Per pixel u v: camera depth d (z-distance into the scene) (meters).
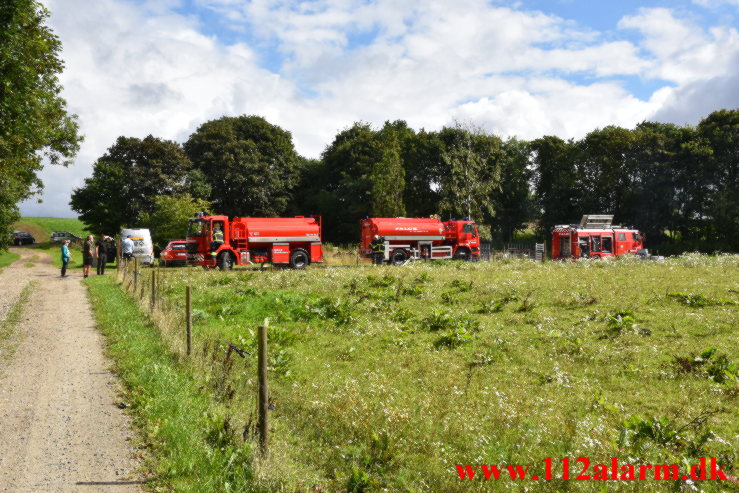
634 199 53.62
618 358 9.55
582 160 59.44
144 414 7.21
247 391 7.85
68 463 5.84
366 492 5.14
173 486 5.28
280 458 5.61
